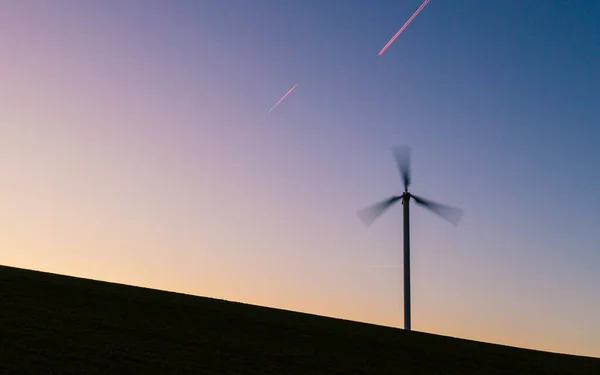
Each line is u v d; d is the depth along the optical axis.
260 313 60.50
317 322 60.38
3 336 40.69
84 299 54.59
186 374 39.09
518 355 58.72
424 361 51.06
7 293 52.34
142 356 41.28
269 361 44.66
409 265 65.19
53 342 41.19
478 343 62.53
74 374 35.91
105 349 41.50
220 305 61.62
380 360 49.31
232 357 44.28
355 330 59.19
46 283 58.41
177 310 55.97
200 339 47.66
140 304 56.00
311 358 46.91
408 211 64.94
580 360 61.75
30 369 35.62
